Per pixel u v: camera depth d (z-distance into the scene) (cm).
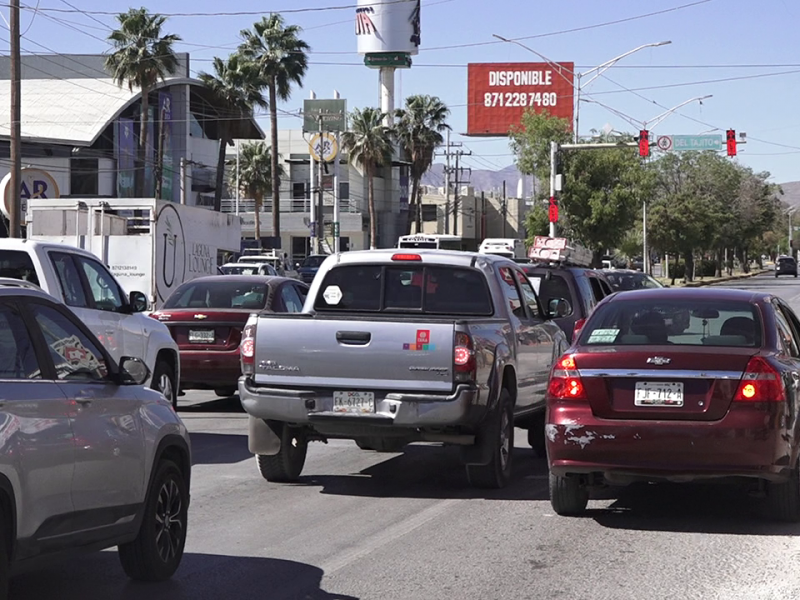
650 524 1547
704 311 1577
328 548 1401
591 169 10506
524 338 1983
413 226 16450
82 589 1202
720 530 1508
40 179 5509
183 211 4788
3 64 14488
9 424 942
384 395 1688
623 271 4097
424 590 1202
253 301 2925
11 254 2002
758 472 1427
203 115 13262
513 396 1908
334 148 12650
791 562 1321
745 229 18600
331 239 15225
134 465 1148
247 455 2170
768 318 1558
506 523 1556
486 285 1912
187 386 2838
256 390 1725
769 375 1436
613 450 1459
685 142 8438
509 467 1883
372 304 1920
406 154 16262
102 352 1157
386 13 18600
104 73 14238
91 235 4484
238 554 1368
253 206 15962
